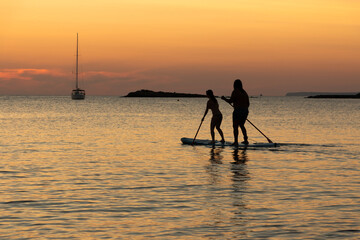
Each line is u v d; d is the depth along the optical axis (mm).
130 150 21688
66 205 10625
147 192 12055
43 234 8438
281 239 8148
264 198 11352
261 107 113750
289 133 33000
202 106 118812
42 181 13570
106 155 19750
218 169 15875
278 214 9820
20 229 8742
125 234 8469
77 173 15008
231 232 8562
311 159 18469
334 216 9656
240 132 34000
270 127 39531
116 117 57219
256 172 15250
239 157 19094
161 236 8344
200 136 30172
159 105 130500
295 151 21203
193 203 10828
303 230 8672
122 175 14656
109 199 11242
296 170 15664
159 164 17078
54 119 52000
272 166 16562
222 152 20844
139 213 9938
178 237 8289
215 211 10086
